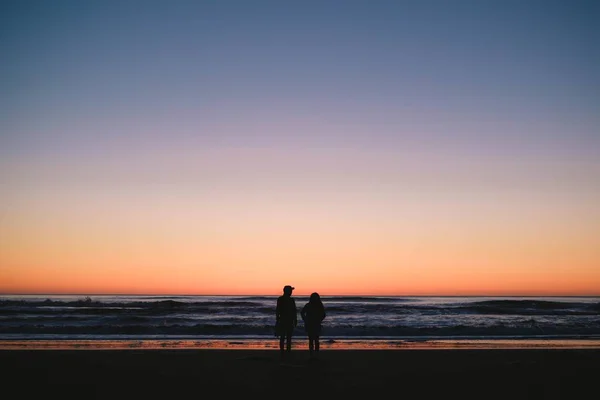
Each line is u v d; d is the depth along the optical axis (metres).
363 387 10.65
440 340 22.75
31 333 24.17
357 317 39.22
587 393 10.31
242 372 12.33
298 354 16.11
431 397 9.81
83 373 12.07
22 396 9.65
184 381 11.15
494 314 43.59
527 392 10.35
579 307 54.69
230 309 44.09
